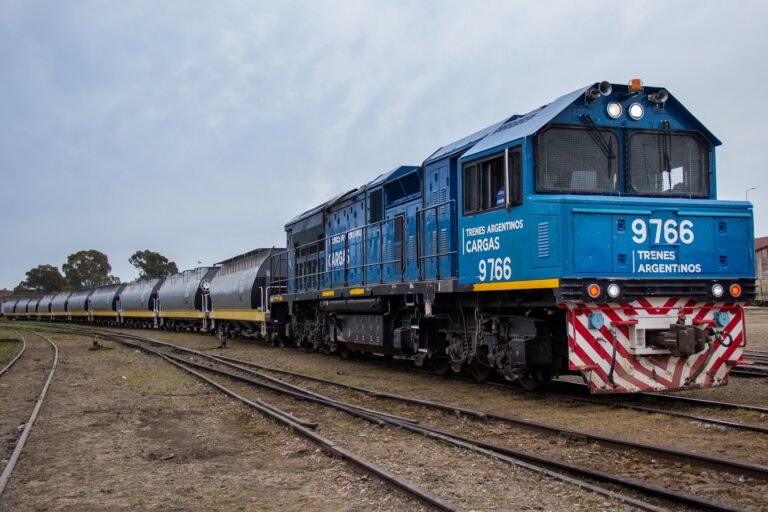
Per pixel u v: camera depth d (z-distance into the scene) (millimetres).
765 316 39500
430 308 12758
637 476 6402
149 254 98812
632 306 9648
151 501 6039
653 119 10516
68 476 6984
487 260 10984
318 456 7484
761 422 8617
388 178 15586
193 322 38781
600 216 9484
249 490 6316
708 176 10750
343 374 15617
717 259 10008
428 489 6012
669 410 9594
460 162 11797
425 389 12656
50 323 65312
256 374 15539
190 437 8875
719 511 5223
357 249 17422
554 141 10031
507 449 7262
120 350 24641
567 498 5691
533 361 10273
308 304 21609
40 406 11391
